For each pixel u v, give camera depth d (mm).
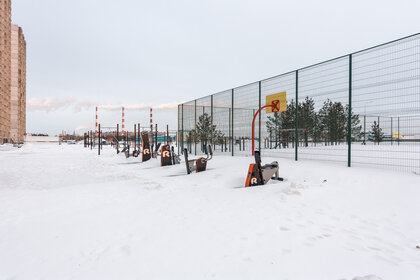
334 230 2742
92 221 3080
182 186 5652
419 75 5211
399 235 2623
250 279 1780
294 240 2479
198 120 15391
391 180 4613
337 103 11266
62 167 10383
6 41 59250
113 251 2260
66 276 1847
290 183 4910
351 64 6434
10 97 63344
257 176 5340
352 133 12352
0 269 1955
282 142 12820
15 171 9062
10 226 2914
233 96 11023
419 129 8070
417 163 7074
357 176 5059
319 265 1995
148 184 5711
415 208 3309
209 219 3123
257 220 3055
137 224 2965
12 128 66938
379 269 1956
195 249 2279
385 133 13000
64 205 3850
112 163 11797
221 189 5074
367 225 2881
